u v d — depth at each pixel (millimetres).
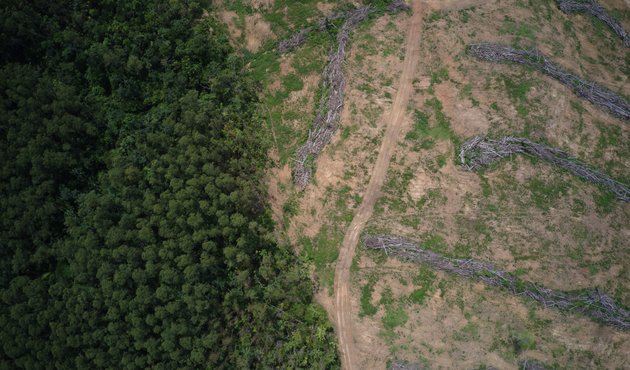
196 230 47031
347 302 49688
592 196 48875
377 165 50500
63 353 46562
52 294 47281
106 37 51656
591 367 47094
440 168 49812
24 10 50031
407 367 48125
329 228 50688
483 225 48750
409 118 50688
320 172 51281
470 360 47719
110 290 46500
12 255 48719
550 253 48188
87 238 47625
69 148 49969
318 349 48531
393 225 49719
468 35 51781
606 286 47844
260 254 49781
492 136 49500
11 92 49312
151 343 46062
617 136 50469
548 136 49438
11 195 48688
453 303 48375
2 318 47094
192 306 46625
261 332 49406
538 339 47469
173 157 48625
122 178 49031
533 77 50406
